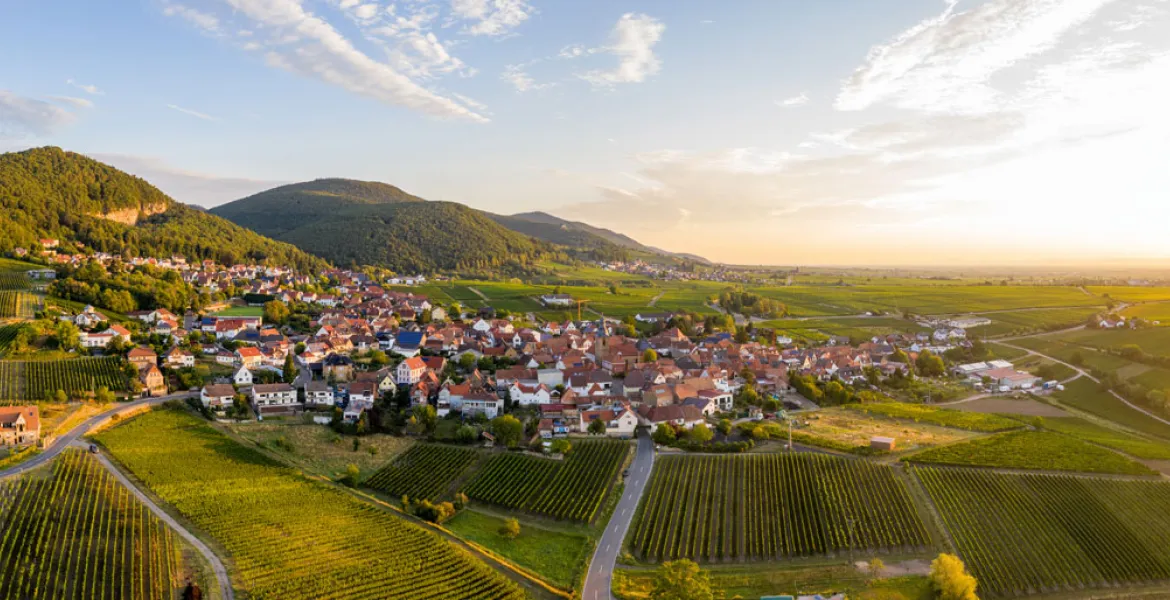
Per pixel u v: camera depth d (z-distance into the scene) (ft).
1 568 335.88
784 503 495.00
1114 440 651.66
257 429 608.19
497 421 593.01
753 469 547.49
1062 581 423.64
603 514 480.23
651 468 553.23
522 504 489.67
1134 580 431.02
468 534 448.65
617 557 426.10
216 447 550.36
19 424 510.99
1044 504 506.89
